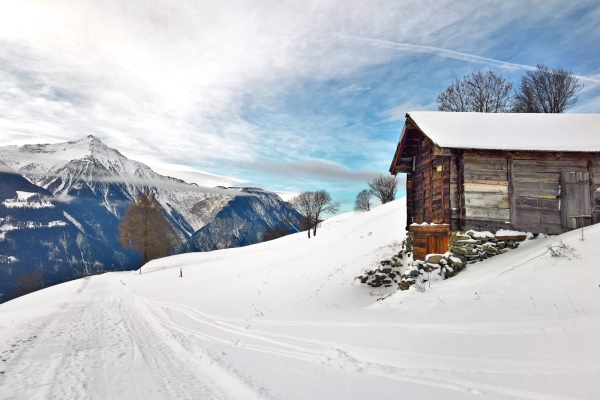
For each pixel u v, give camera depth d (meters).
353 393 5.47
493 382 5.37
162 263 60.25
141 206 72.69
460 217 13.60
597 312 7.28
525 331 7.20
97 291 33.59
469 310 9.12
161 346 10.30
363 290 16.67
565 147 13.12
